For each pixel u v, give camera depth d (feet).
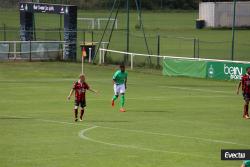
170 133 283.38
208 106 383.65
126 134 279.08
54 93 438.81
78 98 315.37
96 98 415.23
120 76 360.89
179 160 225.15
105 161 222.28
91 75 560.20
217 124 313.12
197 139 268.62
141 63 636.89
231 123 317.42
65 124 306.35
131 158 227.81
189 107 377.71
